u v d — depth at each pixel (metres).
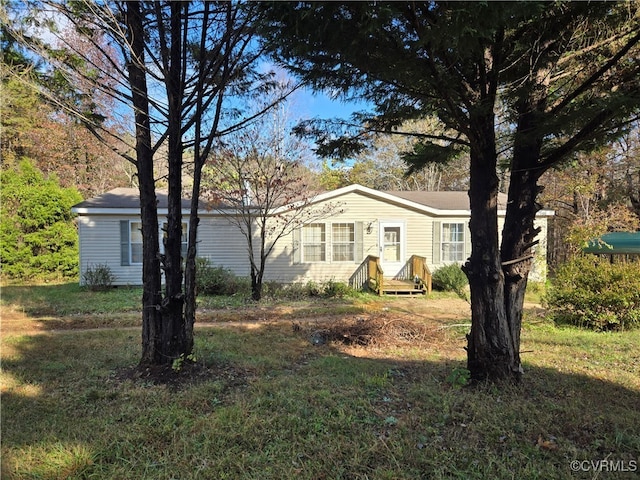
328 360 4.97
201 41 3.98
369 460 2.62
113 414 3.29
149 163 4.32
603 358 5.19
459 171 22.72
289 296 10.92
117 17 3.95
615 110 3.07
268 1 2.26
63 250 13.90
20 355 5.04
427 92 3.34
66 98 4.16
